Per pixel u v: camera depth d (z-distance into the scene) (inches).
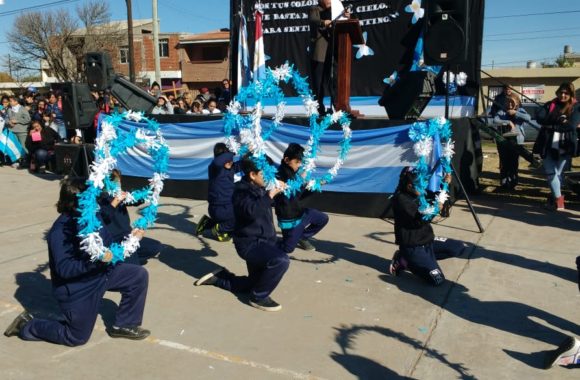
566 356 140.2
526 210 330.3
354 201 323.3
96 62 410.6
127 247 151.7
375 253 247.3
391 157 308.8
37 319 159.5
